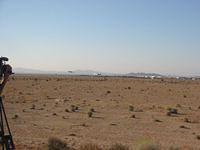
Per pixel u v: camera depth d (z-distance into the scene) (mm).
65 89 89062
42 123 35312
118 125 35875
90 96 71938
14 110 45500
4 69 11352
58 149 20734
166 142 27422
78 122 37000
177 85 123625
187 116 45156
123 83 128625
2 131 12102
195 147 25812
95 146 21109
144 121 39375
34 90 82562
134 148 22125
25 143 23781
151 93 83625
